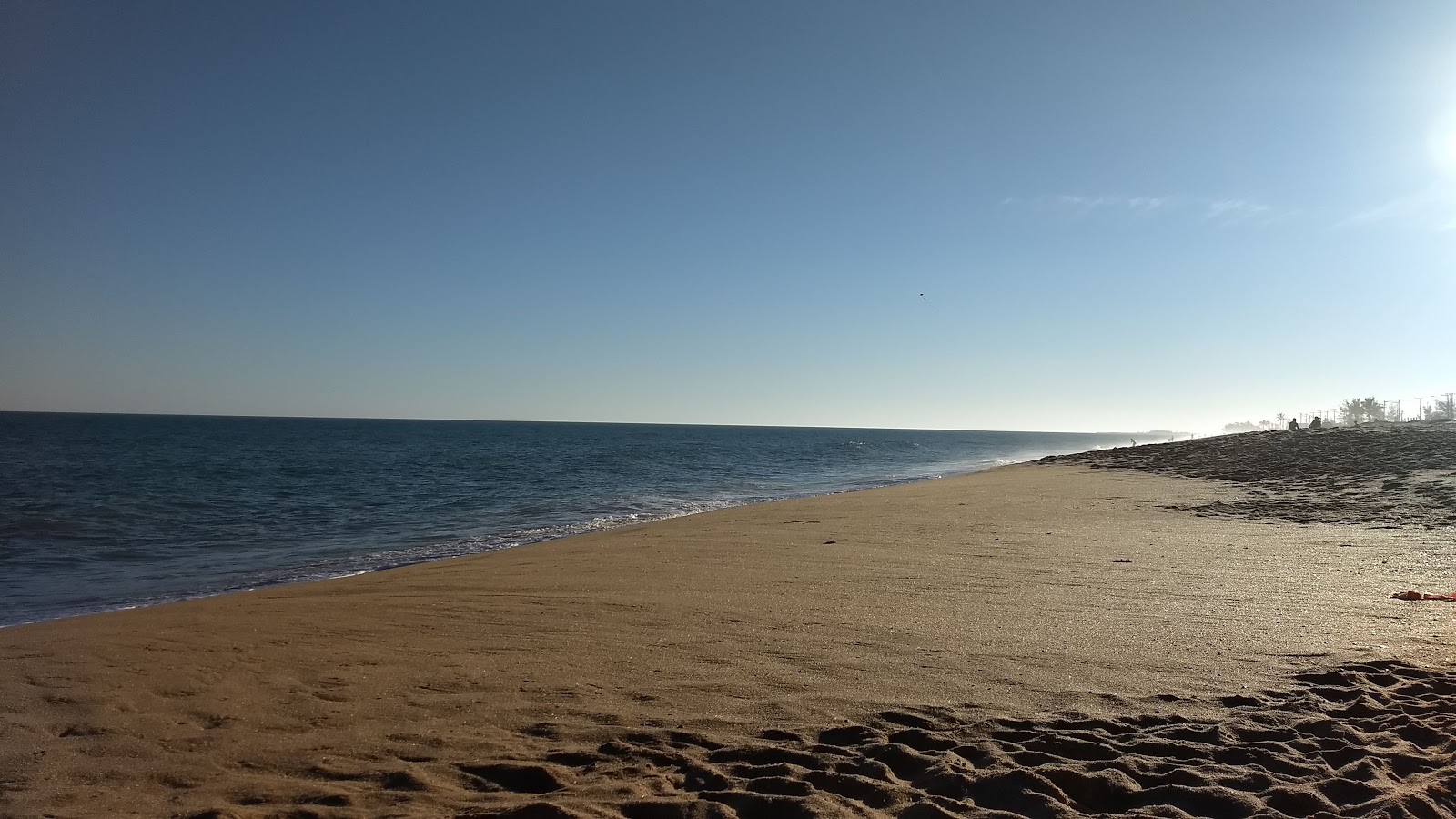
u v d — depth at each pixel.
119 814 3.02
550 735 3.77
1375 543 9.43
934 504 16.38
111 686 4.61
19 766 3.47
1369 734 3.54
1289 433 34.06
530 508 20.17
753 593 7.16
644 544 11.09
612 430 198.88
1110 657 4.89
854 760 3.39
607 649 5.32
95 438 69.62
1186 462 26.88
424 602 7.14
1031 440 163.38
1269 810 2.84
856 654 5.05
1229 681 4.38
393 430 134.25
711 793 3.07
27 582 10.74
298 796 3.15
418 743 3.69
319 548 13.70
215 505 20.92
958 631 5.62
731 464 44.34
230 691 4.52
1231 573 7.66
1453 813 2.79
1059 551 9.44
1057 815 2.82
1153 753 3.42
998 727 3.74
